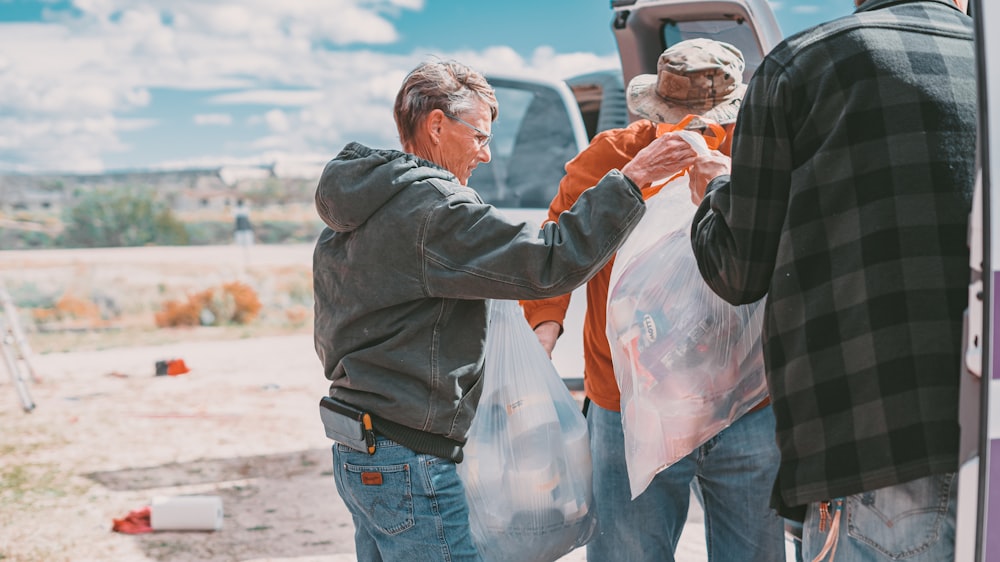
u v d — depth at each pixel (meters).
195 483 5.50
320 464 5.86
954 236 1.78
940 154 1.79
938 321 1.77
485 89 2.33
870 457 1.81
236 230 20.67
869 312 1.80
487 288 2.08
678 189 2.46
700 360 2.36
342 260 2.21
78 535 4.64
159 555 4.36
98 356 10.57
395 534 2.18
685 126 2.44
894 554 1.86
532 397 2.43
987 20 1.65
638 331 2.39
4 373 9.51
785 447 1.94
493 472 2.38
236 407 7.55
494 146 7.15
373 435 2.16
